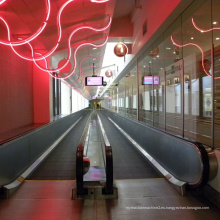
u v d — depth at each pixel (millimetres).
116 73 16016
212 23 4820
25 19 4949
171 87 7660
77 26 6621
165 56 7438
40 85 8469
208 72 5586
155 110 8141
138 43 7625
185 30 5254
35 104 8453
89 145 6895
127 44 9578
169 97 7664
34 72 8406
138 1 7199
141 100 9578
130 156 5516
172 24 4898
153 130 4781
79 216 2377
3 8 4270
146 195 2920
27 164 4109
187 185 2941
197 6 3938
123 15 8859
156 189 3133
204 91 5961
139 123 6254
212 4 3906
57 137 7379
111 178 2842
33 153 4535
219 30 4754
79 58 11625
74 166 4648
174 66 7363
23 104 7117
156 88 8062
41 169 4441
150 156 4859
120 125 10719
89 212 2465
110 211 2484
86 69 17078
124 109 14945
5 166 3076
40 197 2873
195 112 6648
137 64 9672
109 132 9906
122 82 16109
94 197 2826
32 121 8305
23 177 3580
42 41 6789
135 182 3416
